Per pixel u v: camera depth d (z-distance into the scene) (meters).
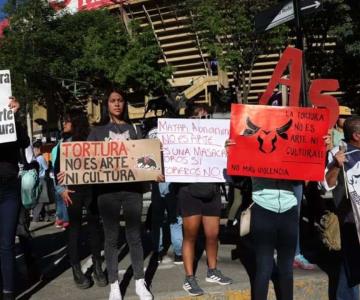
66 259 7.21
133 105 28.12
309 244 7.21
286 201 4.84
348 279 5.04
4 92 5.05
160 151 5.32
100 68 24.00
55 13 26.36
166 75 24.69
